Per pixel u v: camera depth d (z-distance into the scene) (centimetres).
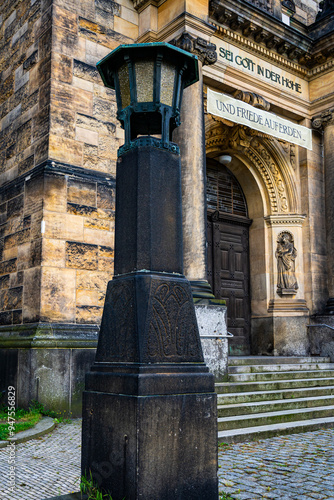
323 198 1489
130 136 440
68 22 1069
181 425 379
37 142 1047
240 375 1021
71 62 1058
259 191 1493
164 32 1141
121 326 405
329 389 1042
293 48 1392
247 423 787
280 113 1445
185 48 1080
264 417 810
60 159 1016
